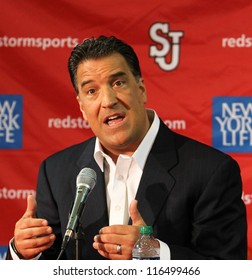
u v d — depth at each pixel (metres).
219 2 13.80
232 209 9.40
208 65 13.87
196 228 9.27
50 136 14.16
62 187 10.10
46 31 14.09
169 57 13.95
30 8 14.10
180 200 9.35
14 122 14.20
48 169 10.45
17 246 8.81
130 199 9.65
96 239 8.48
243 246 9.38
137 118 9.25
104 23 14.02
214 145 13.90
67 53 14.11
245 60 13.83
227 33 13.83
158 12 13.94
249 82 13.83
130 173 9.73
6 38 14.12
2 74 14.15
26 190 14.16
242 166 13.84
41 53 14.12
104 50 9.05
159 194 9.43
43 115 14.16
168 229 9.30
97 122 9.20
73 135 14.12
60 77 14.12
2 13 14.12
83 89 9.19
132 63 9.26
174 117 13.95
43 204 10.29
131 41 14.00
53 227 10.13
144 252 8.30
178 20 13.91
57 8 14.08
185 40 13.90
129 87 9.16
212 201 9.34
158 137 9.88
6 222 14.13
